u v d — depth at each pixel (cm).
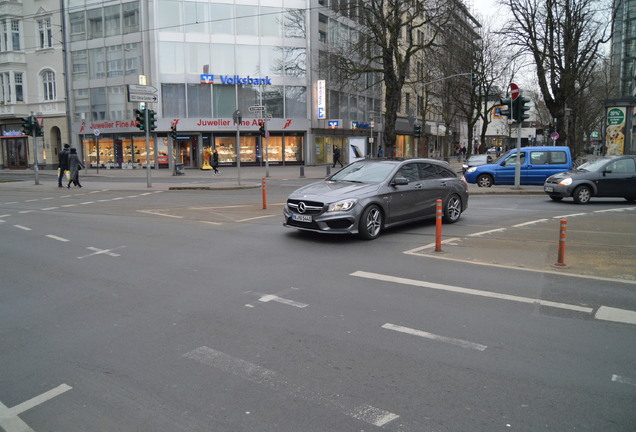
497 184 2169
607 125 3027
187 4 3894
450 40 3678
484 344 459
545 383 385
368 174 1038
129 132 4009
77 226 1179
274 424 333
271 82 4081
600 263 760
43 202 1753
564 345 456
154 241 974
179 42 3897
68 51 4197
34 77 4322
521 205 1531
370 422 333
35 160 2616
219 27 3959
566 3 3038
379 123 5184
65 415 351
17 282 697
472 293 614
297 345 463
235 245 919
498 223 1163
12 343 481
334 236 991
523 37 3269
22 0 4278
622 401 357
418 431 321
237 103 4028
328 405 356
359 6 2897
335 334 488
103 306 586
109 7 4016
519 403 355
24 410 358
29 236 1056
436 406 352
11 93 4309
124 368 422
